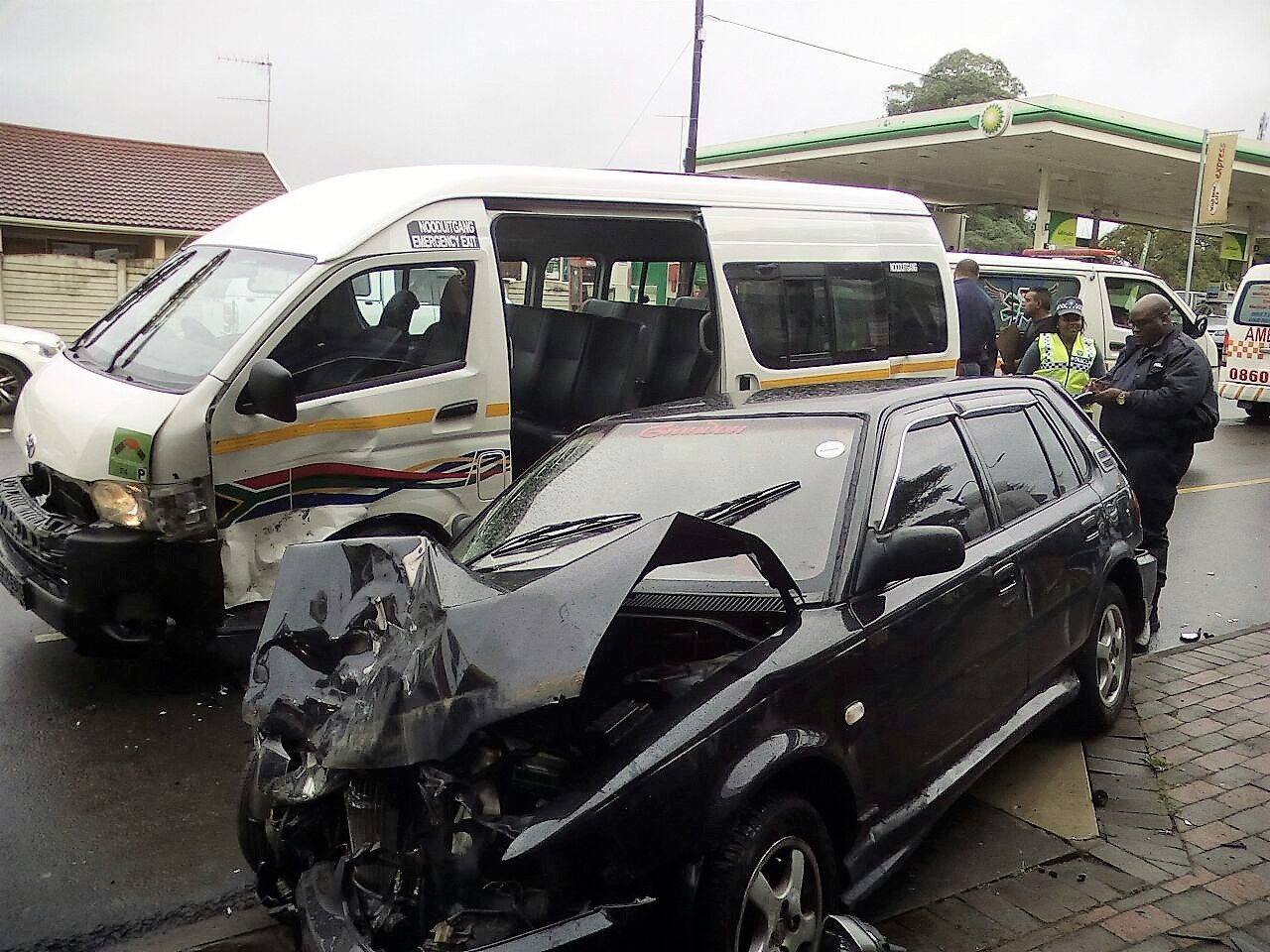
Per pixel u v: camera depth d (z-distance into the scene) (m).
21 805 4.50
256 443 5.36
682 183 7.23
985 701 4.14
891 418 4.11
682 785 2.85
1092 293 14.85
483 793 2.76
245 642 5.64
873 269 8.27
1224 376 17.48
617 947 2.67
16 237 24.66
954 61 55.75
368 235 5.77
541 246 8.84
